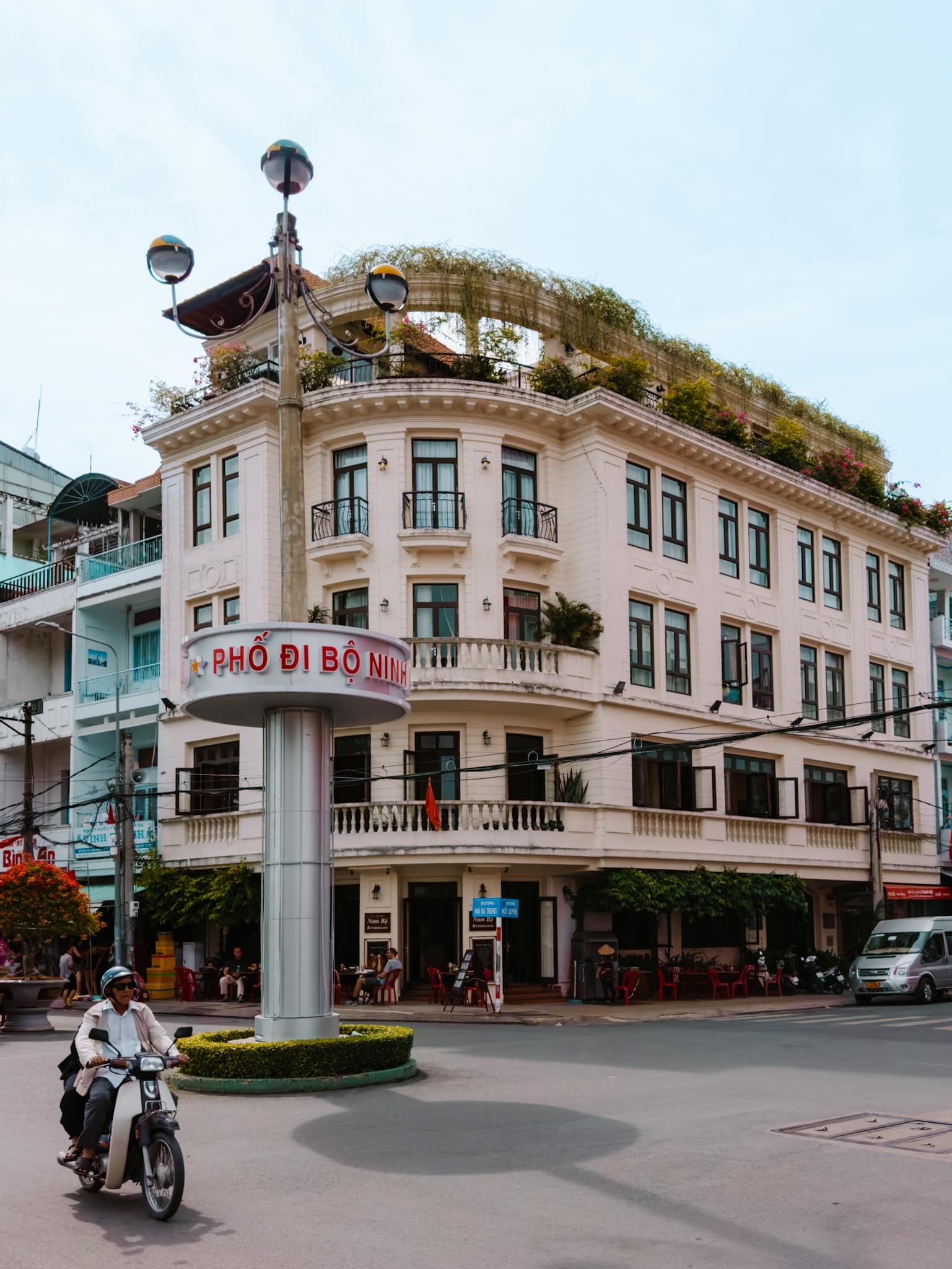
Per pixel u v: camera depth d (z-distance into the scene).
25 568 44.66
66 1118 8.98
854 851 38.12
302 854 15.01
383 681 15.45
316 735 15.38
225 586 32.56
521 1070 15.11
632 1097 12.72
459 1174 9.18
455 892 29.44
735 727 34.53
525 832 28.66
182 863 32.72
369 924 29.33
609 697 30.72
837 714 38.84
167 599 34.25
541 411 31.33
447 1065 15.77
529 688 29.34
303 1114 11.99
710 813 32.88
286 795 15.14
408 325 32.22
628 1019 25.41
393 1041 14.37
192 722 33.22
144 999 28.58
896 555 42.34
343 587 31.12
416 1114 11.85
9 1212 8.29
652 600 32.72
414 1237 7.48
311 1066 13.65
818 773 37.97
